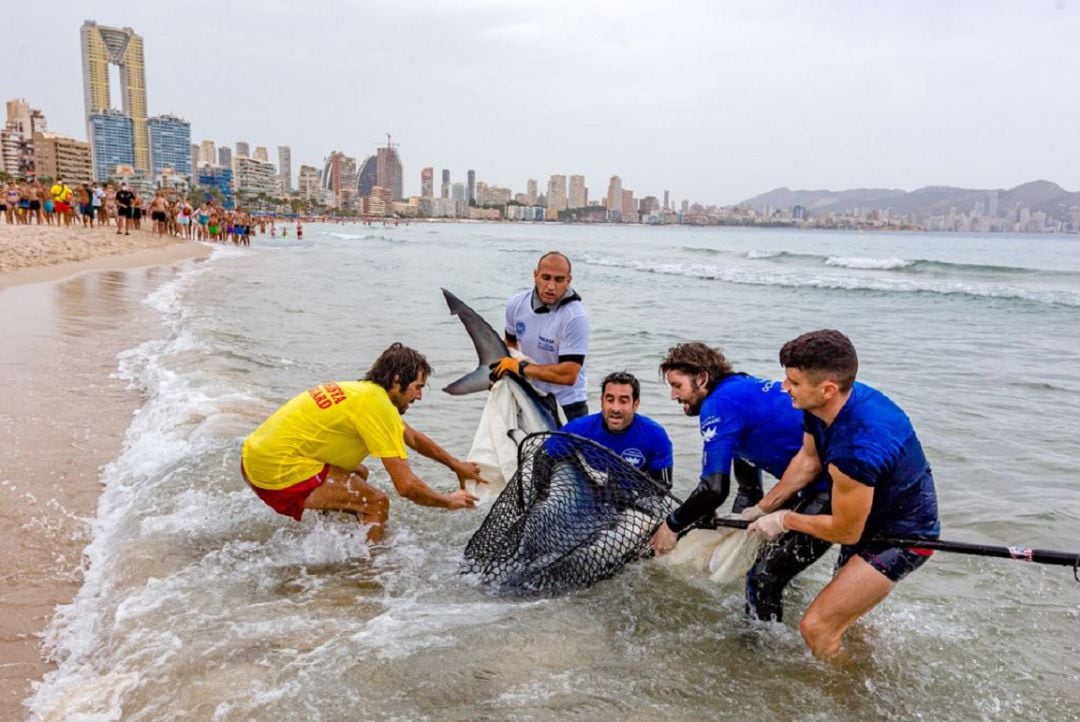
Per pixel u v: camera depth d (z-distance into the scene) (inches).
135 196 1550.2
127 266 860.6
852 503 121.7
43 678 128.0
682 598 156.6
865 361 448.8
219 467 214.2
